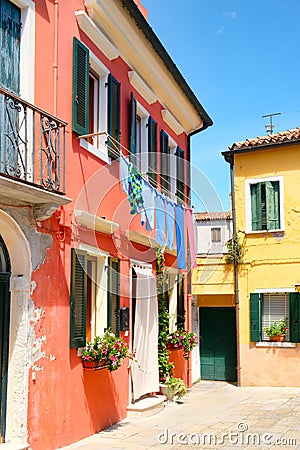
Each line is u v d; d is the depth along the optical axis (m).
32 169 7.21
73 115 8.62
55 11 8.36
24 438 7.11
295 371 15.95
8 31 7.45
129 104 11.04
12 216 7.14
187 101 14.10
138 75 11.55
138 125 11.99
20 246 7.31
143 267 11.55
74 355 8.38
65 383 8.08
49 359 7.73
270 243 16.59
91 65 9.65
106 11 9.59
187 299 15.12
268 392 14.98
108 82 9.94
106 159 9.73
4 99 6.55
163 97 13.07
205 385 16.50
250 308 16.48
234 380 17.42
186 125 15.00
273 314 16.48
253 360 16.36
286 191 16.59
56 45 8.32
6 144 7.05
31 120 7.46
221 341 17.70
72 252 8.41
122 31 10.30
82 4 9.24
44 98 7.95
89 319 9.53
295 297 16.11
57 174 7.41
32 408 7.32
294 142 16.33
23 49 7.67
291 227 16.44
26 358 7.25
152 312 11.74
